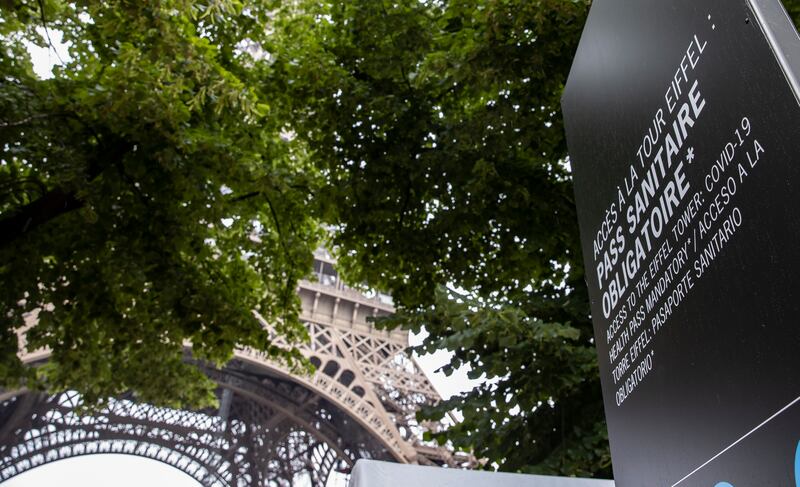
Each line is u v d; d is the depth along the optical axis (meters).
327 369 50.78
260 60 14.54
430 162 12.09
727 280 2.31
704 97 2.49
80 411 15.75
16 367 13.14
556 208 12.32
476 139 11.34
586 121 3.73
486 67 10.51
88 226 12.71
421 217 13.64
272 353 14.70
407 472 3.80
